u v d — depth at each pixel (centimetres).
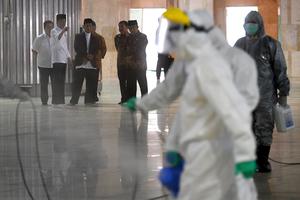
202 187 498
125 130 1480
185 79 571
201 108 501
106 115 1795
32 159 1120
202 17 529
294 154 1181
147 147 1241
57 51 2098
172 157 541
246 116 484
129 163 1079
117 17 4028
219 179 498
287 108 991
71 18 2495
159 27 540
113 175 988
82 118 1714
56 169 1036
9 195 865
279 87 982
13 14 2369
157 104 594
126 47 2139
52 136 1383
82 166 1058
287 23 3997
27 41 2395
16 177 978
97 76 2159
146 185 920
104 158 1123
